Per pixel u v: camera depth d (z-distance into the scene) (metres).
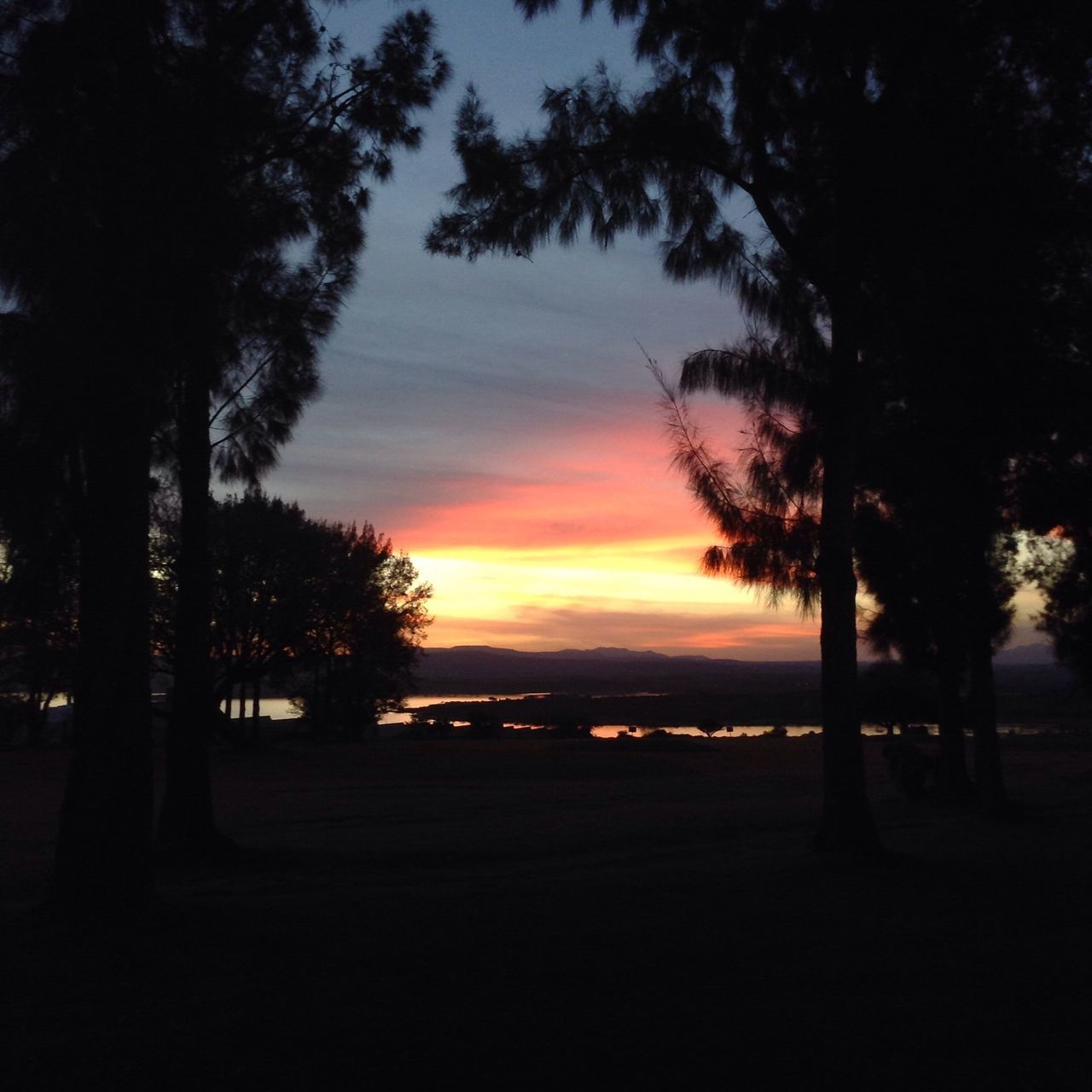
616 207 14.07
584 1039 5.90
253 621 43.81
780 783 29.59
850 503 13.48
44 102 8.62
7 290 8.73
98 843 8.80
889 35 11.14
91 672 8.94
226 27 10.29
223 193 9.41
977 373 10.77
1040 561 16.11
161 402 9.33
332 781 31.00
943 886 11.30
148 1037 5.85
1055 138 10.77
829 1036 6.02
